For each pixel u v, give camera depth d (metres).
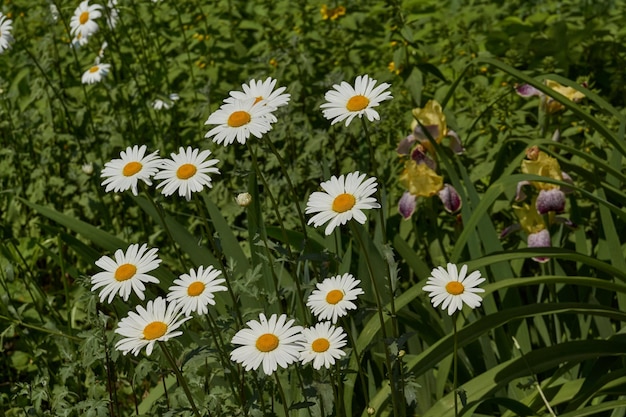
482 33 3.13
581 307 1.88
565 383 1.94
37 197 2.72
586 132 2.44
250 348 1.58
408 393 1.71
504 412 2.02
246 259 2.08
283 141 2.68
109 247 2.13
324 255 1.75
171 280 2.11
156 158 1.68
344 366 1.73
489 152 2.42
